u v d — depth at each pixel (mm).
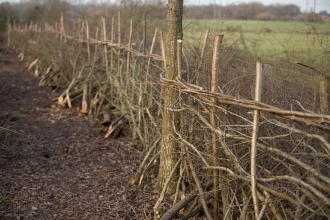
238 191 4074
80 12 16000
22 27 26609
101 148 7031
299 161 3336
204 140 4281
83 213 4688
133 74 7496
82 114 9148
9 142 6977
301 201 3219
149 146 6121
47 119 8898
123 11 11641
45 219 4516
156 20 11102
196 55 5191
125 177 5738
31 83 13391
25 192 5152
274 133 3865
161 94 6078
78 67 11648
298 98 4547
